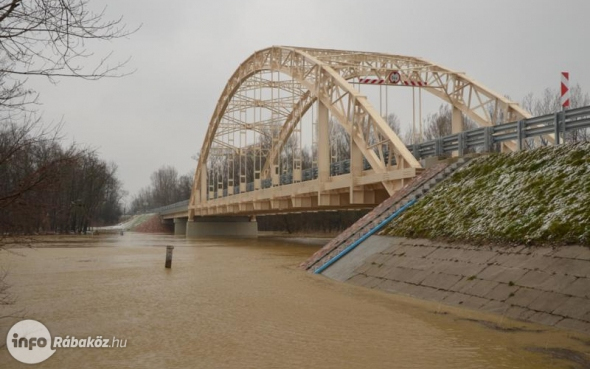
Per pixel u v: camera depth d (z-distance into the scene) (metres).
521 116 33.75
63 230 85.19
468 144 26.59
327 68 38.56
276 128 65.88
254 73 57.28
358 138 34.06
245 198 57.03
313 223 98.06
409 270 18.70
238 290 19.34
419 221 21.83
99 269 28.05
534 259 14.52
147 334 12.43
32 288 20.42
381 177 30.56
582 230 14.15
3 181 10.26
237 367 9.80
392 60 43.84
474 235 17.81
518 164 20.53
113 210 147.25
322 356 10.45
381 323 13.27
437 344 11.11
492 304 14.00
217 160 101.69
